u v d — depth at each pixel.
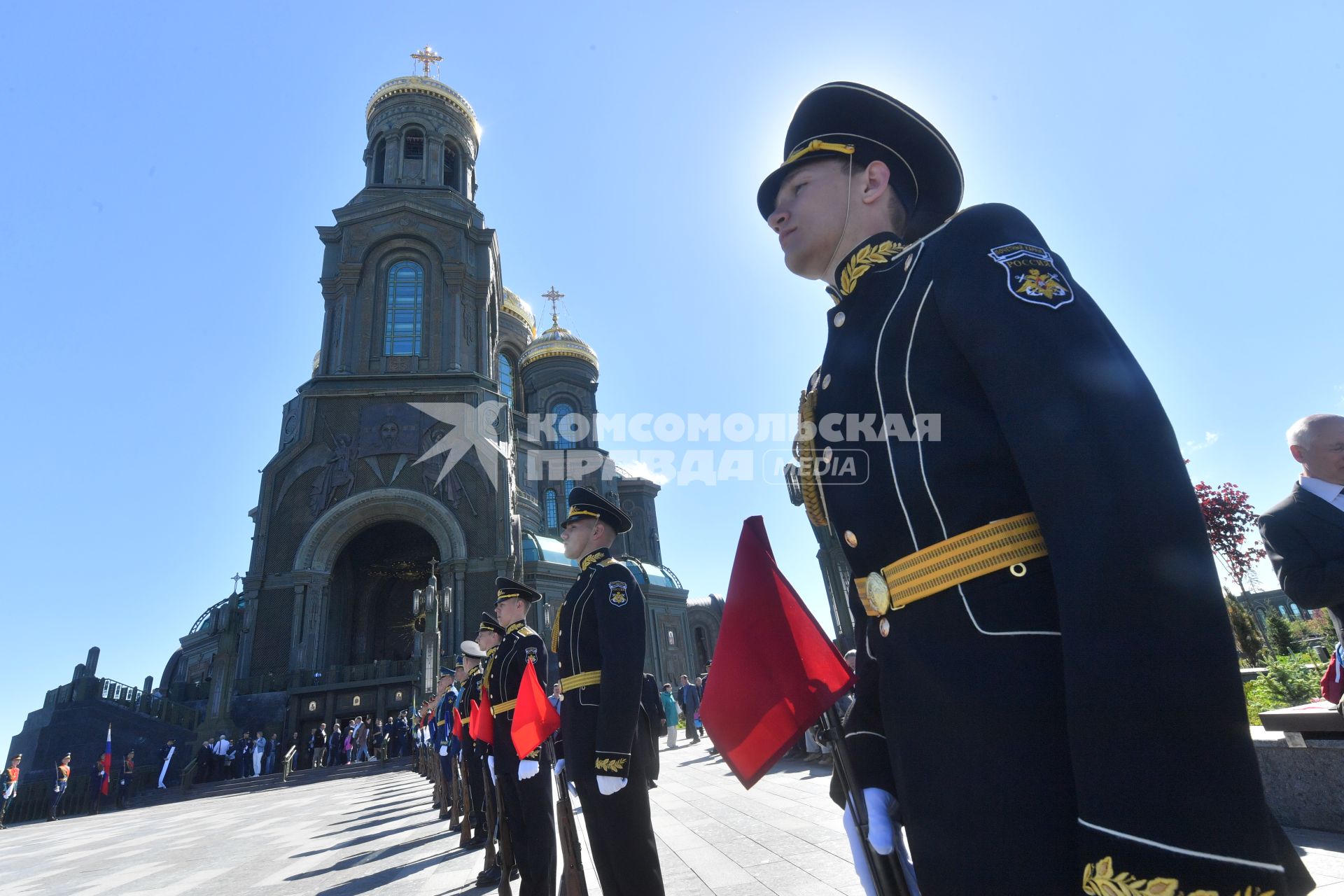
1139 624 0.74
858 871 1.23
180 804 22.05
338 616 39.09
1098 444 0.82
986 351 0.97
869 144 1.47
